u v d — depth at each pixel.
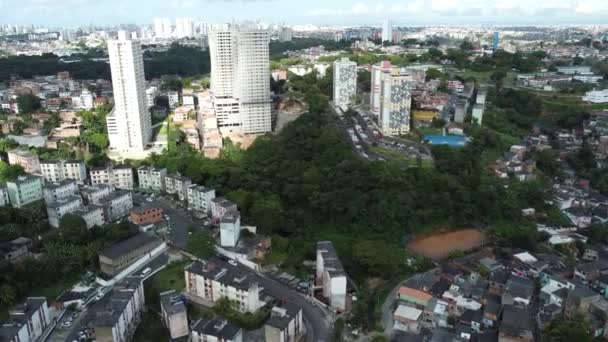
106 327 199.38
